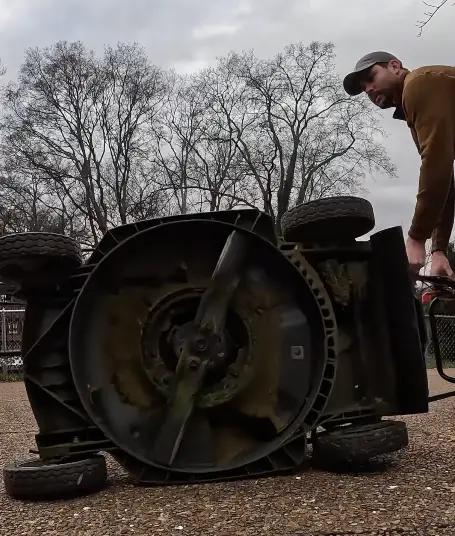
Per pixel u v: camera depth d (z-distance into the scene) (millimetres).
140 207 31844
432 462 3342
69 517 2619
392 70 3668
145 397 3137
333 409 3270
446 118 3168
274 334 3236
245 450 3141
